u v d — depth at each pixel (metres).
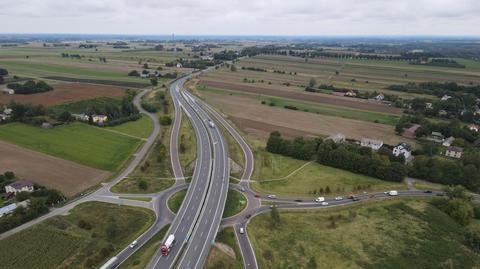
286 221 101.31
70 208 103.50
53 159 134.62
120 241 89.56
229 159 141.00
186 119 196.75
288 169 137.88
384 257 85.25
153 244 88.06
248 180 128.00
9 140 150.50
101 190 115.38
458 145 159.75
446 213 108.00
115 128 177.50
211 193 113.00
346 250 87.88
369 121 199.50
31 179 117.56
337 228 97.88
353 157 134.88
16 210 95.44
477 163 131.25
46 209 100.19
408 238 93.12
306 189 121.25
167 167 135.38
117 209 104.38
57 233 90.69
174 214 102.75
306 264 82.88
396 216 104.31
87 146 150.00
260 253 86.81
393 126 190.88
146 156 144.75
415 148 158.25
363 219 102.56
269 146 154.50
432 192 120.56
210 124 184.38
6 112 183.25
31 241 87.06
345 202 112.38
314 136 173.12
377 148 155.75
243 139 168.75
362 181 127.75
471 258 86.25
